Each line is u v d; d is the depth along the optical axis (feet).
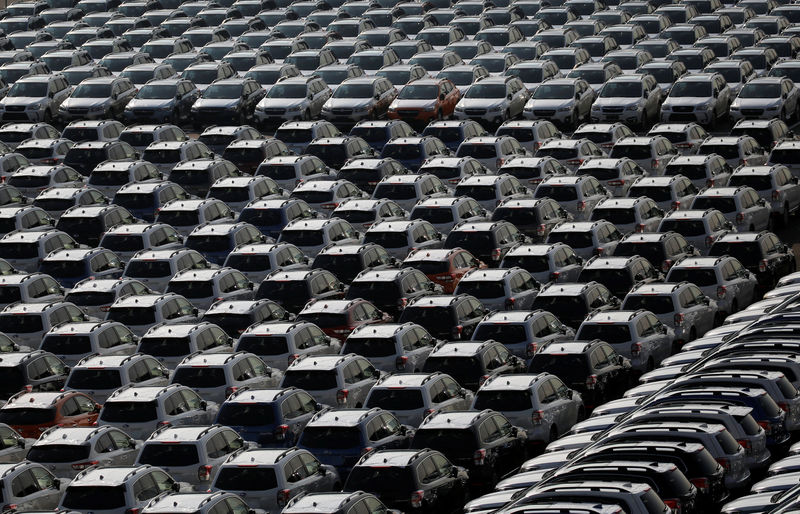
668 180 472.85
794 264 423.64
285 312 371.56
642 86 627.05
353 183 507.30
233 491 252.62
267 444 286.66
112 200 503.20
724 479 226.99
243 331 360.07
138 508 247.09
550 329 344.28
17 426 304.50
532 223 442.91
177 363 339.16
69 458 276.62
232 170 529.86
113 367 320.70
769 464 243.81
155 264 406.21
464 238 422.41
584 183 473.67
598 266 384.06
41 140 586.45
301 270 392.47
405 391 296.71
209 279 388.98
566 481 212.64
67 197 495.82
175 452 267.80
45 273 412.36
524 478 243.19
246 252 414.62
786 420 257.14
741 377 260.83
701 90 618.85
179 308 375.66
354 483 251.39
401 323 342.44
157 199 484.33
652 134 560.61
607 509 191.93
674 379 292.81
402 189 488.44
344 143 559.79
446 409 298.76
